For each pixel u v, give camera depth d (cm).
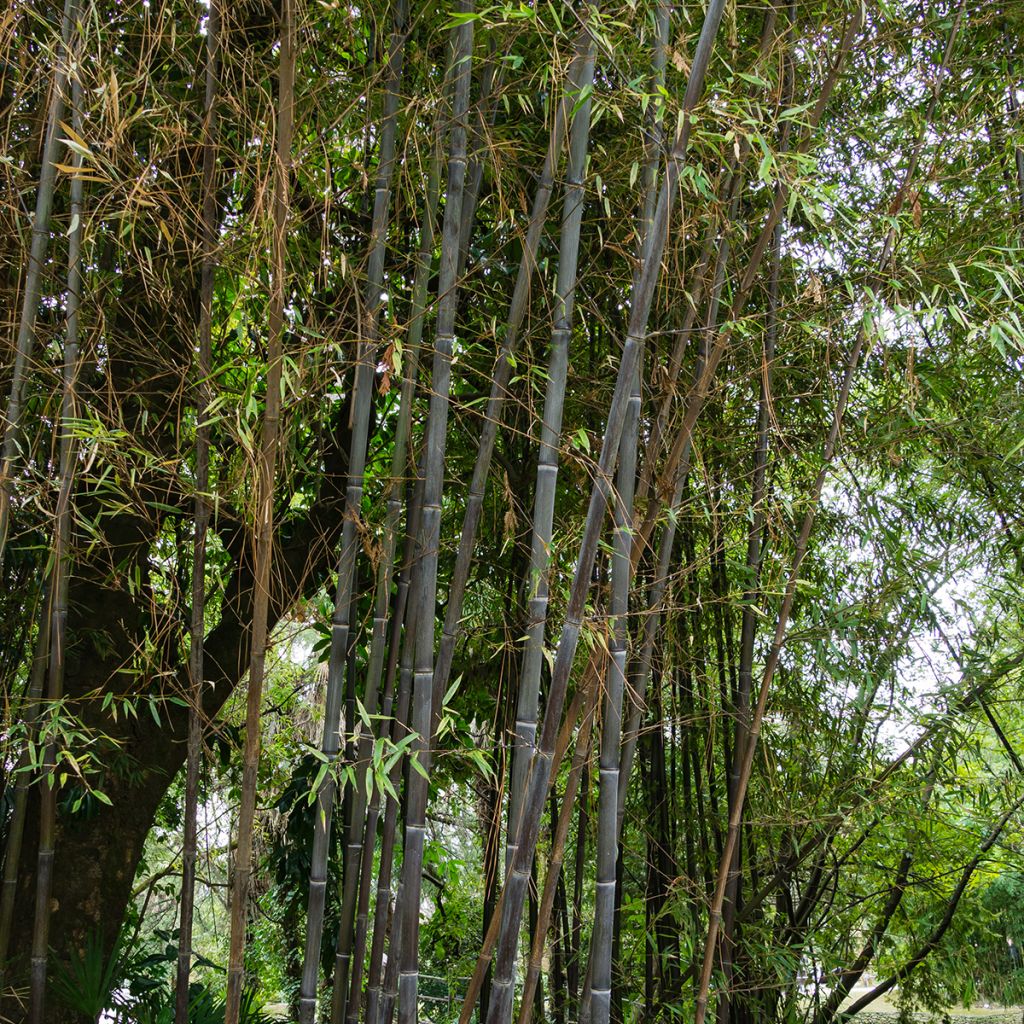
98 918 322
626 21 223
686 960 291
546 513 204
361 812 262
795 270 288
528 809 176
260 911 580
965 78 297
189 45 272
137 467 245
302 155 213
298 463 248
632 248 262
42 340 245
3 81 233
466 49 218
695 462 280
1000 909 376
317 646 353
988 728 346
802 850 301
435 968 532
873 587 305
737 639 320
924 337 301
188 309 285
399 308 287
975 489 314
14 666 302
